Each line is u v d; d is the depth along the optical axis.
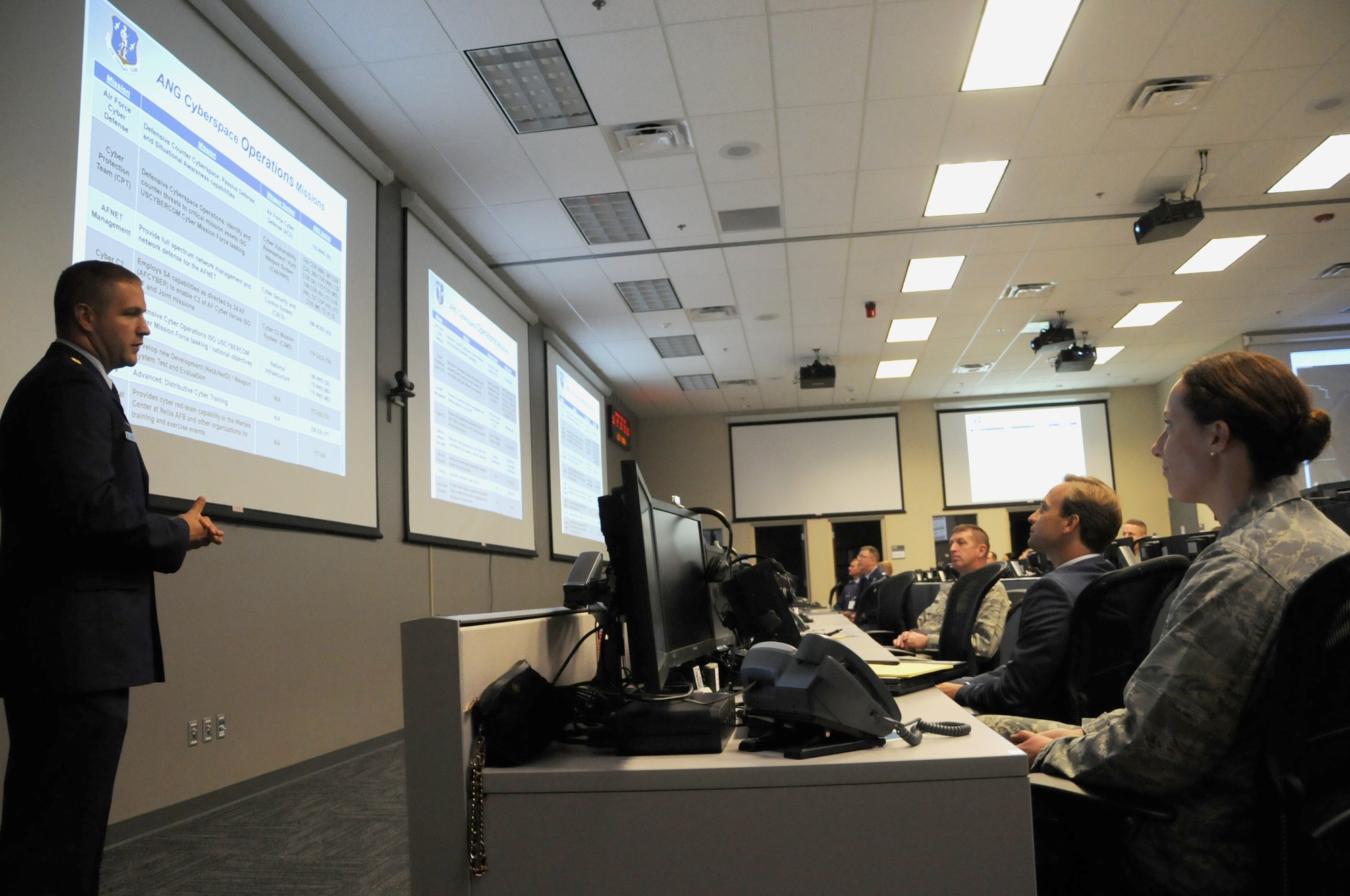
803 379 9.59
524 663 1.08
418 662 0.97
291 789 3.69
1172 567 1.76
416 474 5.35
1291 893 0.90
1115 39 4.30
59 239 2.76
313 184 4.39
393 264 5.27
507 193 5.67
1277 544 0.98
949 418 12.16
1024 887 0.88
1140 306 8.46
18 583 1.44
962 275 7.43
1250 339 9.48
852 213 6.14
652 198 5.81
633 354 9.52
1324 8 4.12
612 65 4.32
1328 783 0.92
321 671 4.16
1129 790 1.01
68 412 1.49
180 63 3.42
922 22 4.08
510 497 7.01
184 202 3.38
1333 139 5.35
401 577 5.12
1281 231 6.74
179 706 3.16
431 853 0.95
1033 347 9.11
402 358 5.30
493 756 0.98
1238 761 0.98
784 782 0.91
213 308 3.51
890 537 12.00
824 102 4.72
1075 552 2.09
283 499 3.92
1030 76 4.57
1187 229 5.92
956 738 1.02
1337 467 9.32
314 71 4.31
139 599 1.54
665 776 0.92
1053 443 11.94
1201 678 0.96
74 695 1.43
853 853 0.90
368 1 3.81
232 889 2.30
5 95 2.61
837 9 3.96
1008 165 5.53
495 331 6.94
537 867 0.93
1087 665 1.76
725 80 4.48
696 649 1.32
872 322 8.66
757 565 1.72
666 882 0.91
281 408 3.96
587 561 1.42
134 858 2.65
